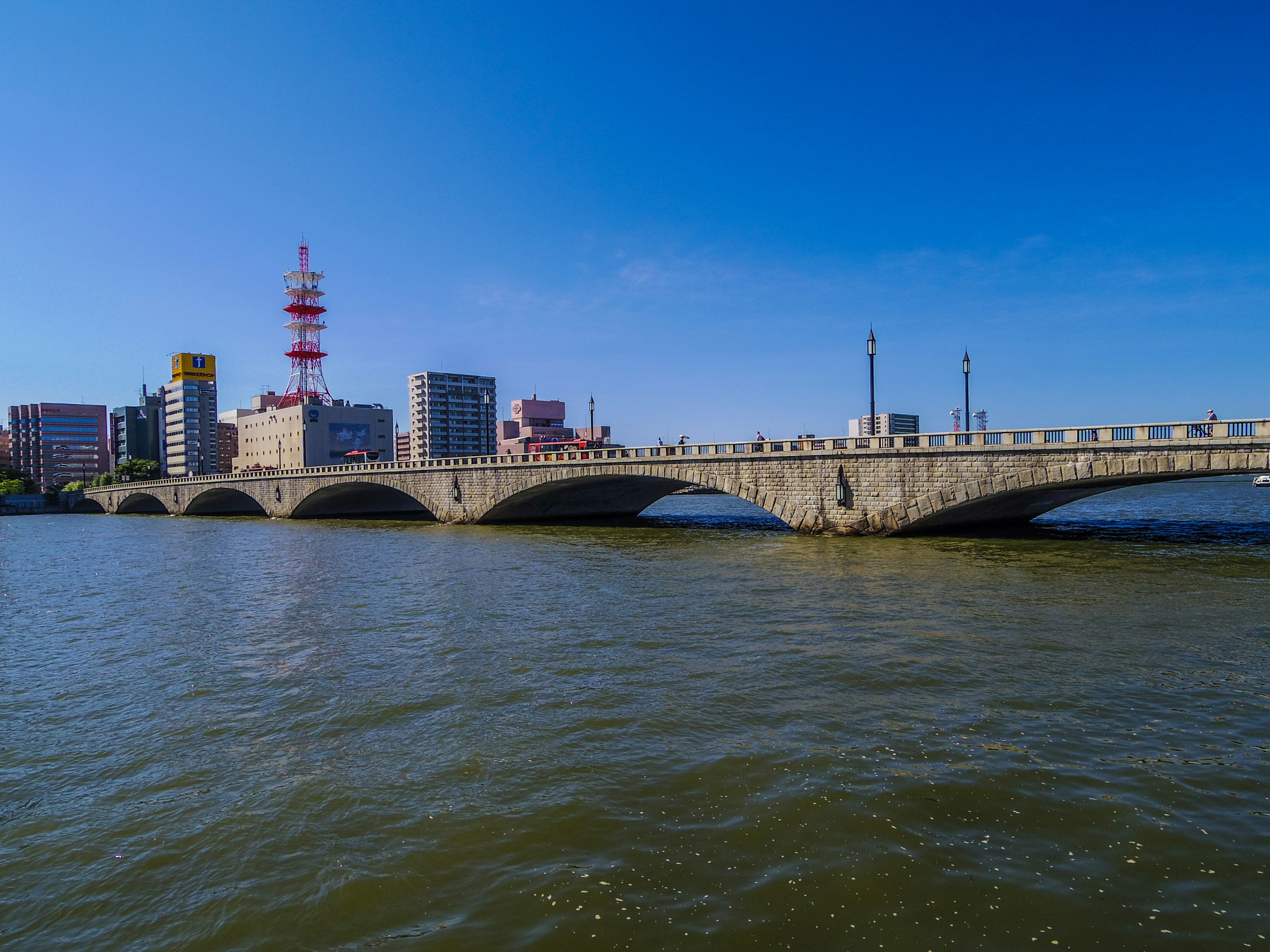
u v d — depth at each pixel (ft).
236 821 45.88
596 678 73.31
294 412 565.53
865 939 32.40
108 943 34.73
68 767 55.98
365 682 74.90
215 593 136.05
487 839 42.32
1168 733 55.21
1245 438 131.23
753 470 204.44
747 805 45.16
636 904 35.53
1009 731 56.24
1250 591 110.01
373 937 34.04
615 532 241.96
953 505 169.68
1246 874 36.58
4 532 344.28
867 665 74.84
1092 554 151.84
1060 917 33.60
